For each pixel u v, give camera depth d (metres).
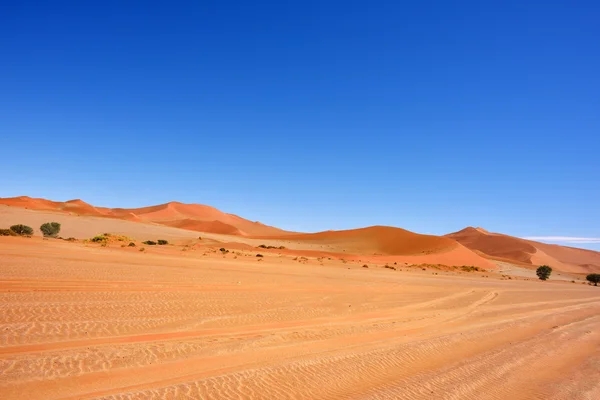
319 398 7.61
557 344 14.72
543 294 39.28
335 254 85.12
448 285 40.41
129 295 17.05
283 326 14.20
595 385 9.89
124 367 8.46
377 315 18.58
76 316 12.52
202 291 20.41
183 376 8.20
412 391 8.41
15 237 40.19
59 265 24.38
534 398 8.66
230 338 11.72
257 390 7.71
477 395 8.55
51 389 7.02
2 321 11.08
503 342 14.45
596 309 28.19
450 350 12.54
